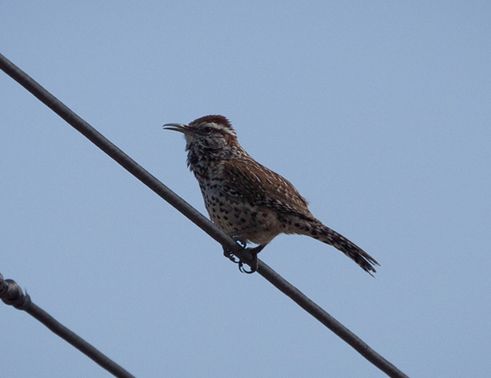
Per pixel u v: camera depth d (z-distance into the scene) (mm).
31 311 7664
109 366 8055
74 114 7930
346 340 9008
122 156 8172
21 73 7645
